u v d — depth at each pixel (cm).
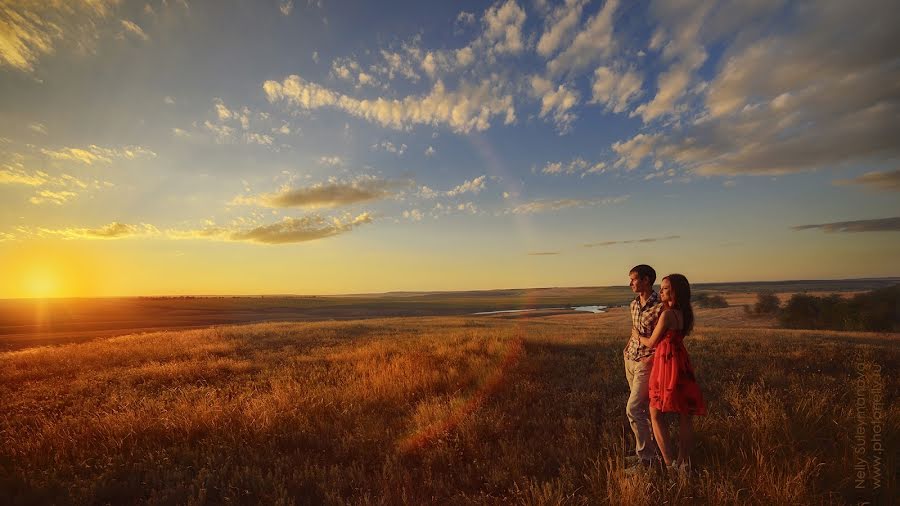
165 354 1291
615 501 351
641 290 468
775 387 702
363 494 379
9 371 1070
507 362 955
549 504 352
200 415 577
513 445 480
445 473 435
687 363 419
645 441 446
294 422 566
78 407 700
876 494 362
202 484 401
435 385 763
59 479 423
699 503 356
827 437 478
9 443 510
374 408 644
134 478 418
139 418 568
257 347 1452
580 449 471
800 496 341
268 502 373
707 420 529
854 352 1011
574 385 768
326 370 971
